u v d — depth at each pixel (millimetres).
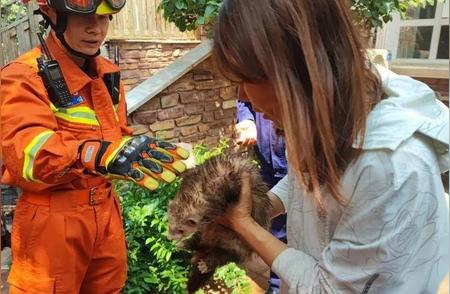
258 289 3008
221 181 1399
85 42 1751
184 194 1590
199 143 4145
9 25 4121
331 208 982
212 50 916
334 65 813
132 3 5371
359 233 902
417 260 867
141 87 3678
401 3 3480
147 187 1302
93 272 2057
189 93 4023
